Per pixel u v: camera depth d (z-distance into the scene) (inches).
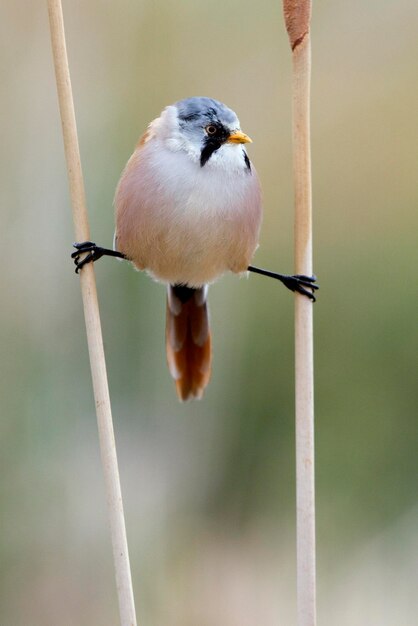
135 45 528.1
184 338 333.4
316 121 564.1
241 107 553.0
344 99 561.3
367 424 557.0
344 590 451.5
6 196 494.9
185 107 299.9
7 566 469.1
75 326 516.4
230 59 548.1
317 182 571.2
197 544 518.3
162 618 466.3
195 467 557.6
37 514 483.2
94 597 472.7
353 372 567.5
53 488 489.7
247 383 579.5
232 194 295.6
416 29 549.6
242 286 576.7
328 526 504.4
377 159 564.7
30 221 499.2
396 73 553.9
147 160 297.7
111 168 523.5
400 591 448.5
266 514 544.1
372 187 570.3
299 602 250.7
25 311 500.1
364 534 495.5
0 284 496.4
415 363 563.2
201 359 333.1
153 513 512.1
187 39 541.3
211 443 562.3
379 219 571.8
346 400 564.1
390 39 553.0
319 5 555.8
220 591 483.2
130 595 249.3
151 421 550.6
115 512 250.1
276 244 576.4
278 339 581.3
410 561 467.5
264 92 554.3
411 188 566.6
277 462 562.9
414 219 569.3
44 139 499.5
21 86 493.7
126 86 528.1
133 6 525.7
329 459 549.6
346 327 574.6
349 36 556.1
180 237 296.5
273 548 516.4
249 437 570.6
